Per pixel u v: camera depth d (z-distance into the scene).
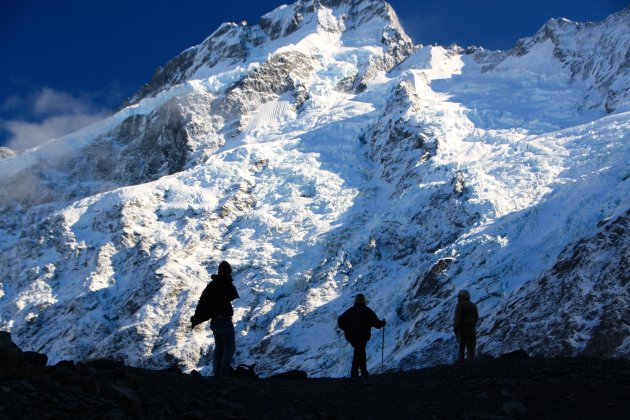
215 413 19.31
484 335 95.81
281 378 27.64
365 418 20.48
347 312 31.08
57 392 17.89
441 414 20.89
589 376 23.78
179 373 24.19
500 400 21.80
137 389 20.52
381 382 25.36
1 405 16.47
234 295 26.83
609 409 20.69
